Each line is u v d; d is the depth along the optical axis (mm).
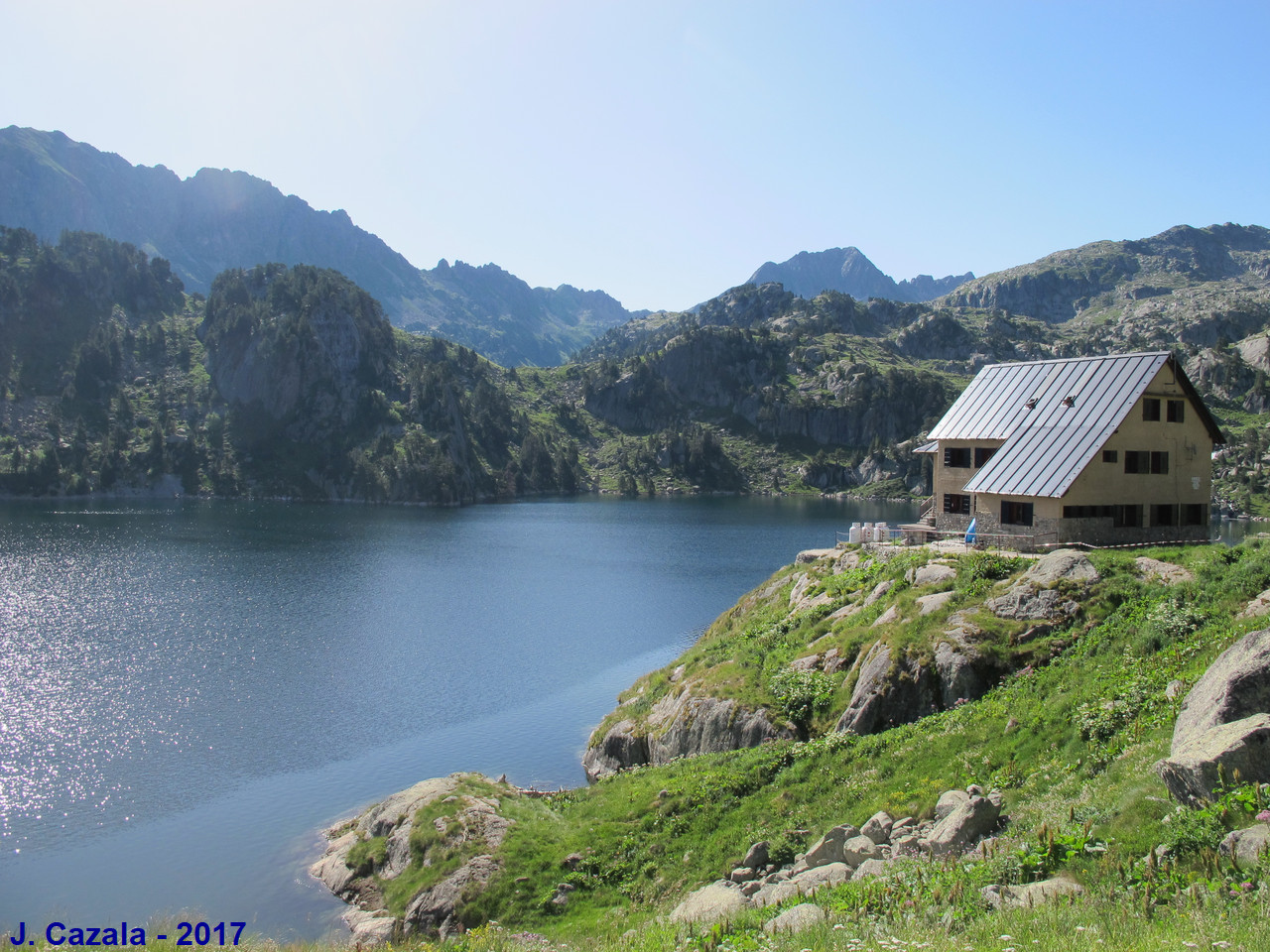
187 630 74438
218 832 36469
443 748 46938
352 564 118125
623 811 30062
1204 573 30609
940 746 26578
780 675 36531
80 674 59719
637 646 71438
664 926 19812
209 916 29203
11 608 81625
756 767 30094
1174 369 49469
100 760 44594
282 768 43938
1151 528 48406
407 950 22953
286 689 57656
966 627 32000
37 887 31828
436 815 31391
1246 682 16750
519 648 70562
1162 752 19391
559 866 27453
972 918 13625
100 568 107750
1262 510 186750
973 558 37844
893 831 22484
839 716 32344
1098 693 25031
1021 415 53062
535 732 49500
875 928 14148
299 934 27703
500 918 25641
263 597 91062
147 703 53844
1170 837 14805
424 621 81000
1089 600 31609
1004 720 26406
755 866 24391
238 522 177000
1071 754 23047
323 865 32750
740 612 54875
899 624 34656
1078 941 11359
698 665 44531
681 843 27266
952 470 57219
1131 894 13062
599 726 46844
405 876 29484
